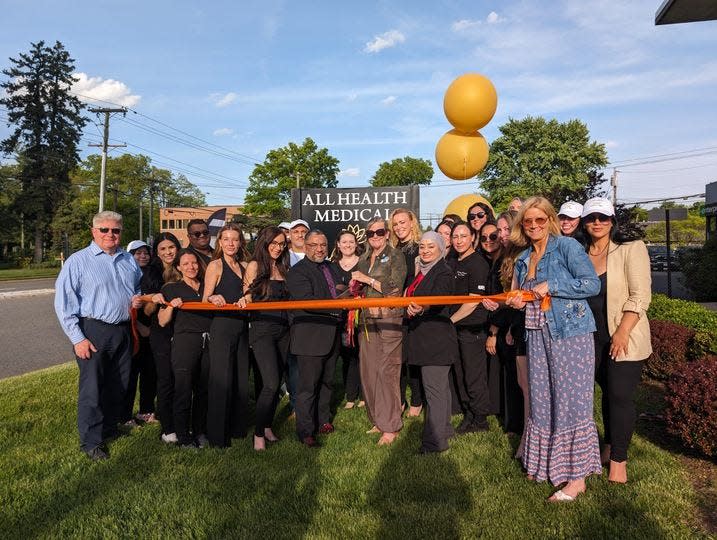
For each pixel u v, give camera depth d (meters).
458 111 7.73
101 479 3.71
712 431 3.68
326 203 8.51
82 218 56.53
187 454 4.20
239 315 4.45
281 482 3.62
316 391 4.65
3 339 11.56
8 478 3.75
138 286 4.57
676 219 54.50
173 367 4.36
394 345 4.39
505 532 2.90
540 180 41.34
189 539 2.95
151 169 81.88
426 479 3.59
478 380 4.62
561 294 3.31
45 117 56.44
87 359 4.19
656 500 3.17
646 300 3.35
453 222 5.57
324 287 4.48
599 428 4.46
